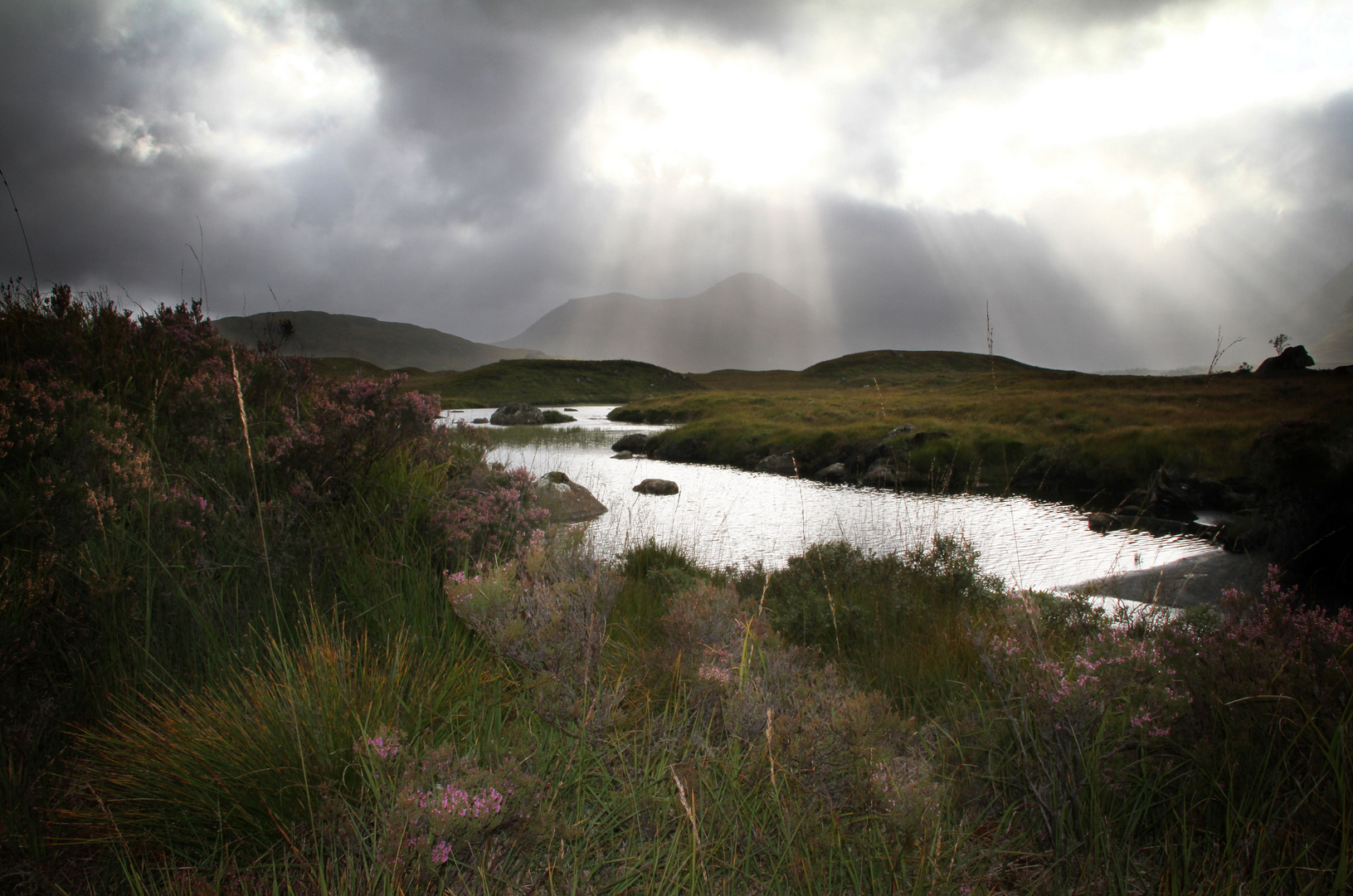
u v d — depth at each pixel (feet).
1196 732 8.24
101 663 8.87
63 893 5.93
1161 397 96.84
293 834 6.44
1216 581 28.68
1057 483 64.28
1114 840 7.05
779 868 6.26
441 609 11.63
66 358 15.67
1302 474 31.89
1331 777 6.66
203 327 18.93
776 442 98.27
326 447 13.99
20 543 8.96
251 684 8.03
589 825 6.72
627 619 14.80
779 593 20.70
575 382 335.06
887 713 8.80
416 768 6.33
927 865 6.11
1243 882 5.90
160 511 10.98
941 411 112.06
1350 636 8.09
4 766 6.96
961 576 22.38
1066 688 7.22
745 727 7.84
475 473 16.89
